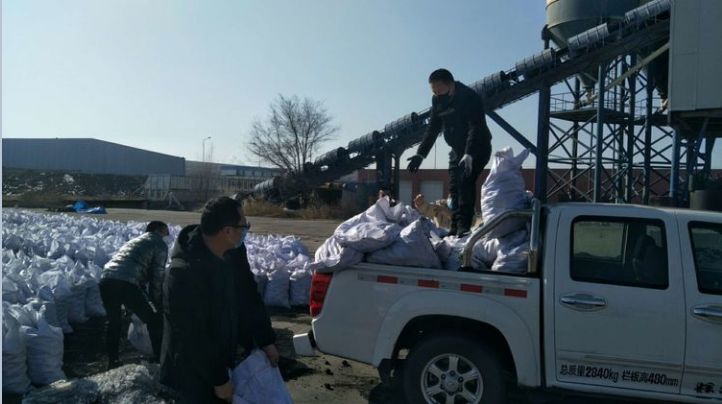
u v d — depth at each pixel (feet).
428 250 15.51
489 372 14.34
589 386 13.87
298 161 160.35
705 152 75.20
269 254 30.04
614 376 13.80
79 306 23.08
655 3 77.77
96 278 24.21
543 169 90.68
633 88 91.66
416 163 22.09
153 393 16.12
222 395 10.23
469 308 14.40
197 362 9.89
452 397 14.53
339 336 15.52
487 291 14.52
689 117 60.49
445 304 14.55
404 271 15.03
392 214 18.24
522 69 88.22
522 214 15.14
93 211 116.98
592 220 14.56
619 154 94.27
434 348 14.65
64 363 19.11
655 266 14.01
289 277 28.30
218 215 10.19
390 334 15.01
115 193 187.73
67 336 21.80
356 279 15.51
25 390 16.20
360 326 15.35
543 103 89.61
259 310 12.26
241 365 11.27
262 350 11.91
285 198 124.16
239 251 12.33
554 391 14.12
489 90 89.30
